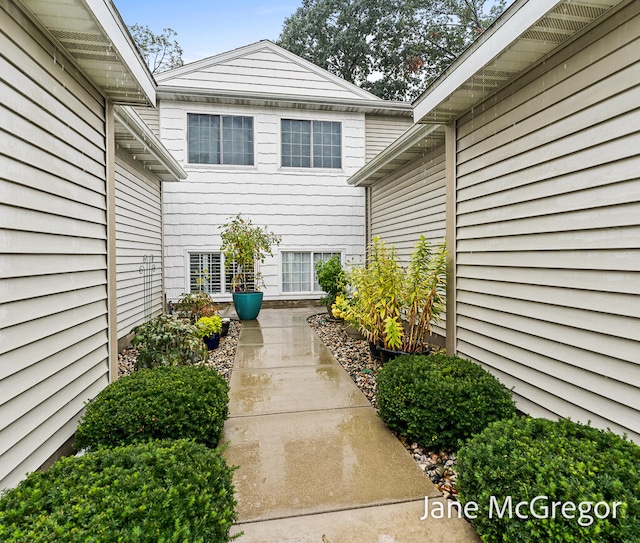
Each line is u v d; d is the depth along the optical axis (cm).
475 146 359
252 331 642
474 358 360
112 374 326
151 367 368
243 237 725
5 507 135
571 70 247
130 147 510
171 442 192
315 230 898
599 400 229
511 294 308
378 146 934
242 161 866
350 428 294
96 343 300
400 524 191
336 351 517
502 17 258
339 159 916
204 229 841
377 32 1783
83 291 279
